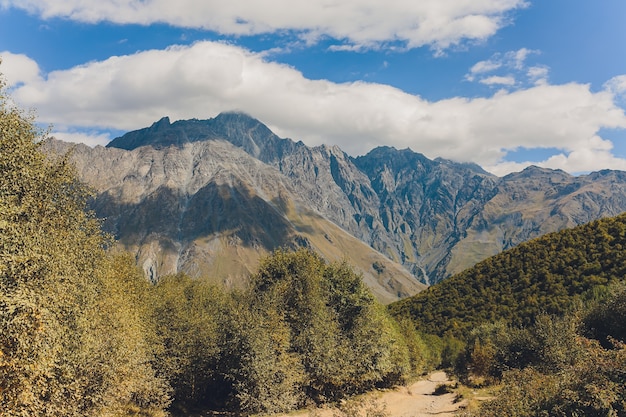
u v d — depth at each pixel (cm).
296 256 4981
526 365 4284
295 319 4244
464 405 3831
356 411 2527
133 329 2848
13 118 1850
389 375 6078
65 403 1955
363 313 4978
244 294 4566
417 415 3716
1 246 1502
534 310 7562
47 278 1719
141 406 3145
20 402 1503
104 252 2828
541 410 1789
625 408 1534
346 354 4372
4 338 1435
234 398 3875
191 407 3997
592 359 1834
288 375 3575
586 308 4788
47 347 1586
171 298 4106
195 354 3762
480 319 9006
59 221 2188
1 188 1686
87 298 2303
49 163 2172
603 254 7769
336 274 5150
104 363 2309
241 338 3475
